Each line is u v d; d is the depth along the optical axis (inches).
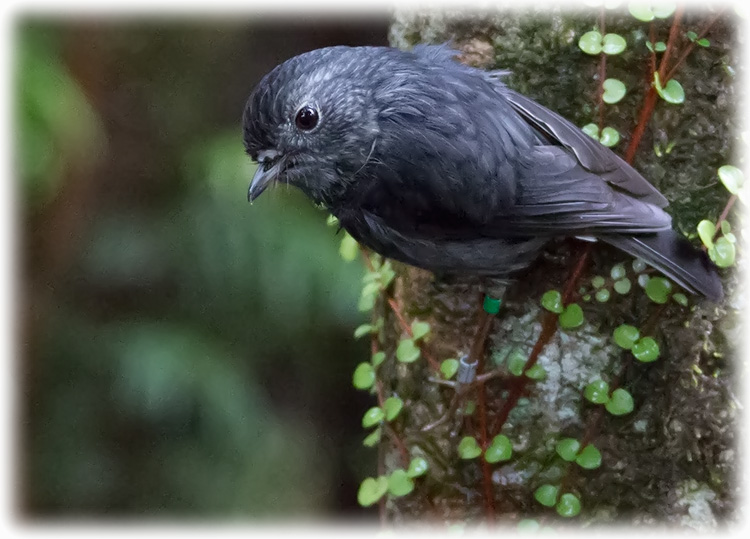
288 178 132.2
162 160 139.5
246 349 138.9
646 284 131.9
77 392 139.2
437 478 132.6
